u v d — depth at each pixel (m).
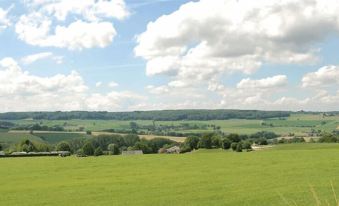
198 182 50.53
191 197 39.75
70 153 149.62
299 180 48.34
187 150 150.62
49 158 105.69
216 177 55.12
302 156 82.81
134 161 88.56
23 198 42.06
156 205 36.47
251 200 37.00
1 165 85.69
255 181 49.47
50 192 45.59
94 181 54.78
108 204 37.59
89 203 38.34
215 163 77.06
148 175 60.66
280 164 68.62
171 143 176.62
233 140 146.00
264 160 78.06
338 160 70.75
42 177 61.69
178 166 73.94
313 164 65.75
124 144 173.75
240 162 76.50
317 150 99.00
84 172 67.75
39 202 39.56
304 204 33.44
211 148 150.50
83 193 44.22
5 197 43.00
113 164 82.25
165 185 48.69
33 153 133.12
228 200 37.53
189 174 60.03
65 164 84.44
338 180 47.09
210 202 37.00
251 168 64.88
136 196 41.28
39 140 189.88
